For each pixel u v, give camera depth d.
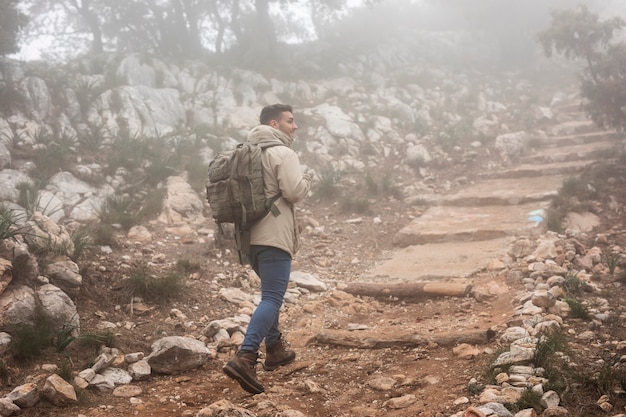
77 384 3.52
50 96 9.86
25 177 7.53
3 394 3.37
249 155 3.45
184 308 5.09
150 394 3.62
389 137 11.76
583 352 3.79
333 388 3.70
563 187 8.45
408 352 4.24
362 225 8.28
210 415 3.12
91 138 9.01
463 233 7.39
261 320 3.43
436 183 10.09
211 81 13.05
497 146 11.34
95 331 4.30
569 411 3.02
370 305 5.64
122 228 7.16
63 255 4.89
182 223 7.59
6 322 3.93
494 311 5.05
